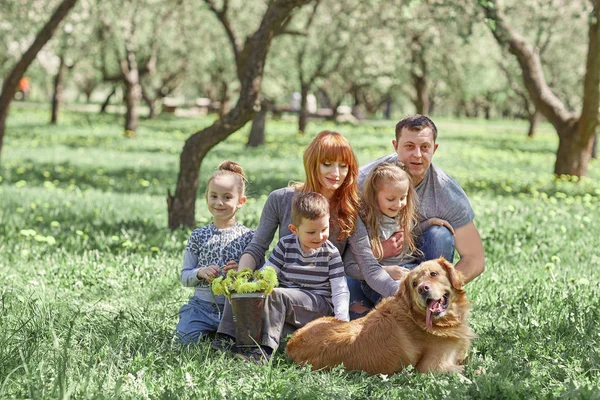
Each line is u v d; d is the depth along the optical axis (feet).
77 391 12.89
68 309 18.42
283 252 16.58
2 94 50.65
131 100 102.63
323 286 16.47
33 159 67.36
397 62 106.93
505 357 14.99
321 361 14.90
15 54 119.24
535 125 134.00
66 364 13.66
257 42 31.45
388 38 97.71
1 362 13.89
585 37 117.19
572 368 14.66
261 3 92.38
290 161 70.33
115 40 100.99
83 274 22.65
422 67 118.93
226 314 16.16
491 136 134.51
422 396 12.97
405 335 14.35
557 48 120.67
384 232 17.08
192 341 16.42
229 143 93.25
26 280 22.04
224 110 133.49
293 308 15.96
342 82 155.02
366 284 17.89
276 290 15.74
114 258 25.46
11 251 26.53
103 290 21.44
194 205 33.30
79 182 51.75
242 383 13.88
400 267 16.78
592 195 47.93
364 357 14.53
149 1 97.14
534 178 58.54
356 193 16.89
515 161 77.51
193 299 17.72
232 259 17.67
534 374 14.23
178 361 14.96
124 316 17.84
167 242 28.71
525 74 57.16
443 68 128.36
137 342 16.24
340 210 16.83
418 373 14.28
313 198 15.62
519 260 26.45
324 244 16.40
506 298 20.43
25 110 164.55
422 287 13.89
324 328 15.17
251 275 15.70
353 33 94.58
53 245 27.45
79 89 235.20
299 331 15.51
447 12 45.55
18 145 82.64
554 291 20.62
